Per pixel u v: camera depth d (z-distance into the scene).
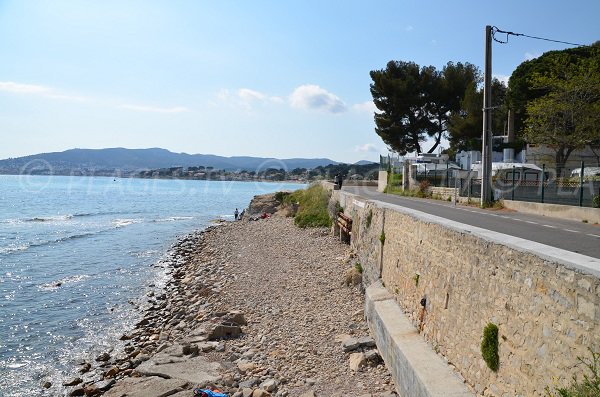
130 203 85.31
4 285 22.39
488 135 23.95
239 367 11.09
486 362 6.95
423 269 10.30
